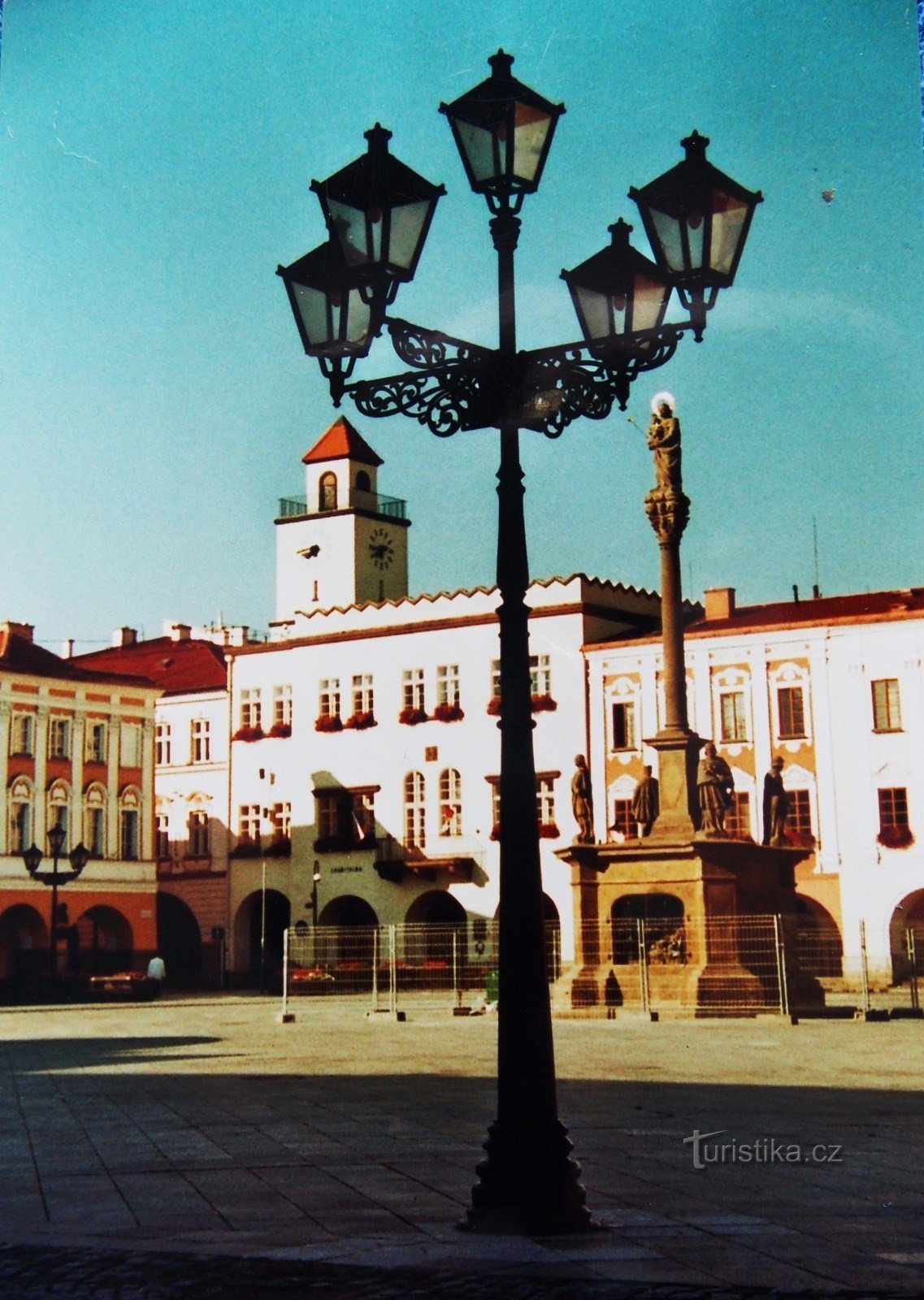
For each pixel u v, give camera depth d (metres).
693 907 39.31
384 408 12.84
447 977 60.53
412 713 80.25
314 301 12.83
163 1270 10.54
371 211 12.34
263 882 84.31
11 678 79.38
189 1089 24.11
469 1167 15.55
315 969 63.66
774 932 38.69
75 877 61.09
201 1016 49.34
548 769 75.81
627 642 74.69
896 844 68.31
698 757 41.62
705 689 72.75
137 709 85.00
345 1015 47.28
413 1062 28.91
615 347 12.55
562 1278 10.21
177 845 87.88
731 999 38.28
